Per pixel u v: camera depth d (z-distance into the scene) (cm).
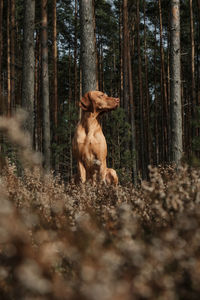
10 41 1881
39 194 292
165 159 2027
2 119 145
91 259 146
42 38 1478
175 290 133
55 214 252
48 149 1390
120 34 2391
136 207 254
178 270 142
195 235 155
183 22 2480
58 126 1453
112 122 1191
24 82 1065
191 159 262
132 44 2525
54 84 1777
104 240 175
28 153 151
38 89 2495
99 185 393
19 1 2242
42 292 115
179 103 882
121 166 1155
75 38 2284
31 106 1055
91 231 193
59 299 121
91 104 560
